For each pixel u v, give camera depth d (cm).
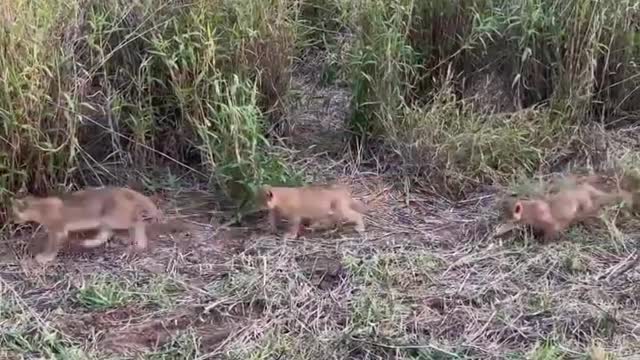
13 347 329
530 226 403
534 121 480
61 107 411
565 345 337
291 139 487
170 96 454
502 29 503
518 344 338
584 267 383
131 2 452
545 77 507
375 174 462
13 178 402
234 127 416
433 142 456
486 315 352
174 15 455
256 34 465
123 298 358
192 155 464
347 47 512
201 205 430
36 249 389
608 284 372
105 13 447
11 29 399
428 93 502
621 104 519
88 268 380
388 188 450
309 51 584
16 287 366
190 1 455
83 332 340
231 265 383
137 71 453
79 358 322
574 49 489
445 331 344
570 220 404
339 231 410
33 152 404
